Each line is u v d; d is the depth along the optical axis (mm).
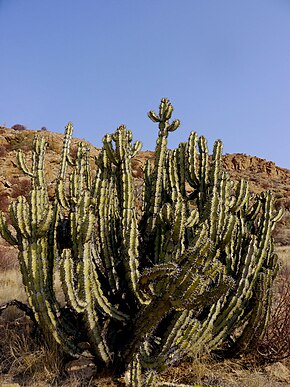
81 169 5383
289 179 43781
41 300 4547
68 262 4195
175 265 3945
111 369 4656
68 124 6559
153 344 4777
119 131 5148
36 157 5789
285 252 14836
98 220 5102
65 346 4613
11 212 4629
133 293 4527
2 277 10539
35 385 4359
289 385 4617
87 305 4316
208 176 5633
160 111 5484
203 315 5199
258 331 5121
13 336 5250
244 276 5109
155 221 5238
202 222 5020
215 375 4707
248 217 5984
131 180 4996
